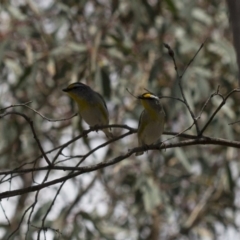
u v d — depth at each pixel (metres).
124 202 16.53
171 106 13.73
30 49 14.47
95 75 13.80
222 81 15.13
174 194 16.00
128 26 15.88
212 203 16.75
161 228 16.89
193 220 16.75
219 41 15.23
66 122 16.36
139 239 16.39
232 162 16.78
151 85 14.39
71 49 14.14
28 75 14.38
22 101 15.66
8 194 7.21
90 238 14.12
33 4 15.01
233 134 15.30
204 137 7.84
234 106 15.20
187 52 15.58
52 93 15.84
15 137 15.50
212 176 16.69
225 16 16.14
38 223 13.31
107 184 16.38
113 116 15.34
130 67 15.41
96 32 14.52
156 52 14.88
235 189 16.98
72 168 7.39
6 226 14.55
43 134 16.33
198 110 14.66
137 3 14.61
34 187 7.27
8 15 14.87
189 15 14.41
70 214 14.53
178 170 16.23
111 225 15.41
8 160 15.98
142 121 9.24
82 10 15.19
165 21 15.04
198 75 14.18
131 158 15.70
